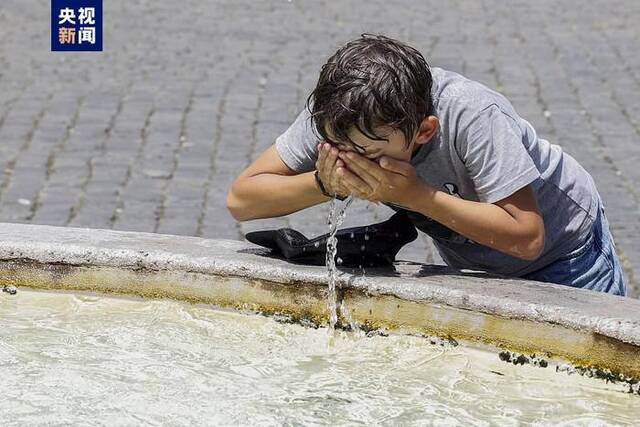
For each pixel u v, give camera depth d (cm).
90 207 959
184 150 1122
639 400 433
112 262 518
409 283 479
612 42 1638
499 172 457
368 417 423
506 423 420
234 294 506
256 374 457
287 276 493
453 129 459
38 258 525
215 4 1873
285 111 1268
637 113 1276
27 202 968
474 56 1534
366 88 421
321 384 449
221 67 1459
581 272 506
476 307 464
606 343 439
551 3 1930
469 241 505
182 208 962
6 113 1232
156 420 419
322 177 455
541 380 449
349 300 487
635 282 811
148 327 498
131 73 1420
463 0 1933
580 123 1232
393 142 436
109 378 451
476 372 457
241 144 1146
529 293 470
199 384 448
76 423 415
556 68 1475
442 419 422
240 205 507
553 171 495
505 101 479
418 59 440
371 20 1762
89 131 1177
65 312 513
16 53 1505
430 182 481
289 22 1744
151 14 1781
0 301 523
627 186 1029
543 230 472
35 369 457
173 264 511
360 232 494
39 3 1841
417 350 474
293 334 492
